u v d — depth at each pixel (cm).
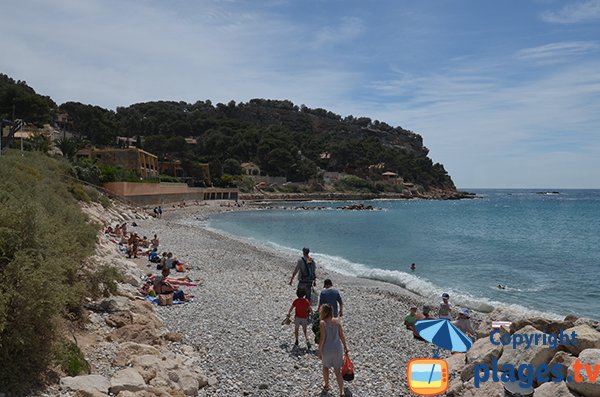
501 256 3347
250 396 793
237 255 2820
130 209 5309
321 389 844
